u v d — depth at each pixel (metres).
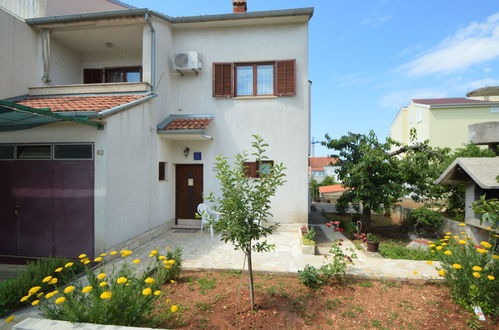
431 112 16.56
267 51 8.44
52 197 5.45
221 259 5.37
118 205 5.74
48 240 5.43
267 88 8.55
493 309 3.19
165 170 8.28
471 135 6.52
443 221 7.48
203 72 8.70
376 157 7.78
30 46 7.91
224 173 3.35
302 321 3.25
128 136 6.17
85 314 2.63
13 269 5.20
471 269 3.43
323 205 16.77
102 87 7.42
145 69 7.50
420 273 4.44
